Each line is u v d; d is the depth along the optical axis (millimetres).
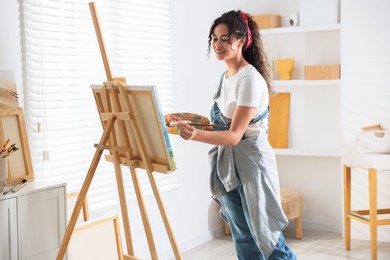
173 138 4316
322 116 4984
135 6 3871
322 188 5059
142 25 3934
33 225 2703
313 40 4969
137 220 3916
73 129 3424
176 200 4352
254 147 2979
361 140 4344
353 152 4461
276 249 3014
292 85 4969
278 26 5035
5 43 2996
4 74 2930
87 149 3518
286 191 4824
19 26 3076
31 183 2857
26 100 3133
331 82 4727
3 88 2916
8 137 2869
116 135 2844
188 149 4484
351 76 4586
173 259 4230
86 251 3096
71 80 3398
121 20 3750
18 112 2930
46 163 3252
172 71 4258
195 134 2715
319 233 4938
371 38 4484
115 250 3277
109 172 3678
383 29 4438
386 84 4457
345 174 4469
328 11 4754
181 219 4418
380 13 4441
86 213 3195
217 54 2990
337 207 5008
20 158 2910
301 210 4754
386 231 4594
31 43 3133
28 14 3109
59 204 2828
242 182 2977
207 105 4691
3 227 2576
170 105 4242
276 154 5043
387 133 4262
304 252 4375
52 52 3270
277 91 5137
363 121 4566
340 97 4816
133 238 3887
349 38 4570
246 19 3041
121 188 2896
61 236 2834
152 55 4035
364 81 4539
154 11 4020
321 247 4504
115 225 3299
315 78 4777
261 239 2953
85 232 3109
